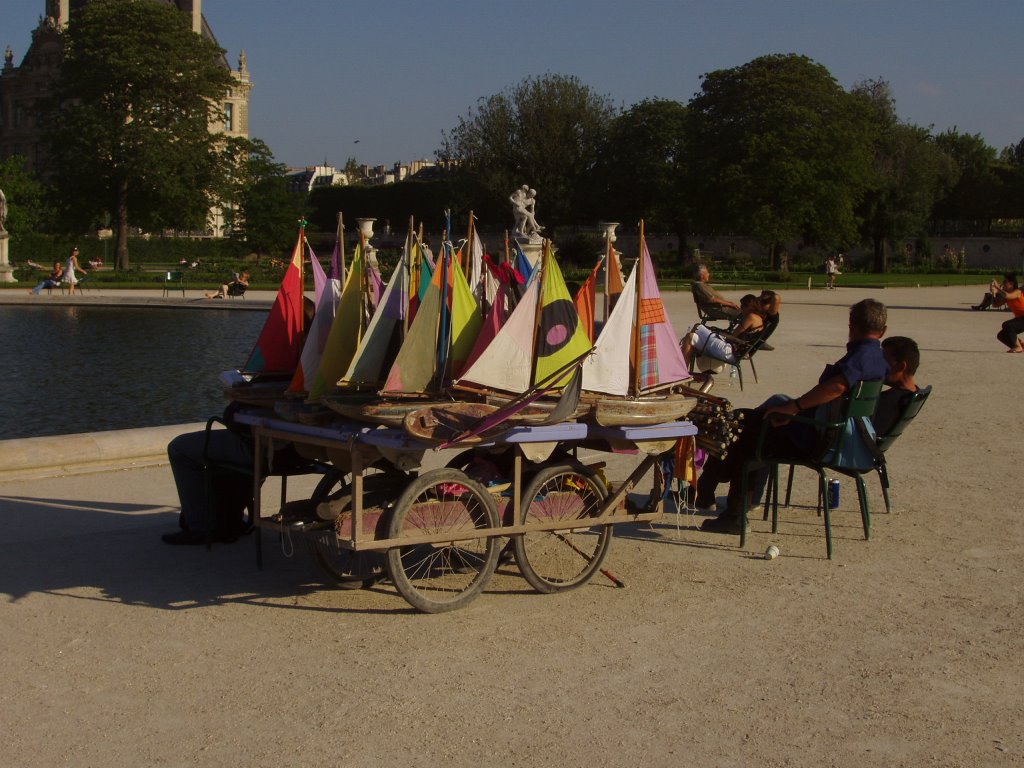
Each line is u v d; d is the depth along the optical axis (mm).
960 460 9961
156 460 9641
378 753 4176
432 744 4254
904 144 75625
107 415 14719
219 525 7055
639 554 6957
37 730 4379
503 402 5691
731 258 80375
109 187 63031
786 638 5473
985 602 6055
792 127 62375
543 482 5992
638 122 75562
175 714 4531
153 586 6242
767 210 61688
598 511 6242
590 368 5988
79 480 8898
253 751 4191
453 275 5824
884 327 6969
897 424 7598
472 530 5793
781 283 54094
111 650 5254
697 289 15844
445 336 5777
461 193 72938
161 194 62156
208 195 66688
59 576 6410
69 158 61656
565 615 5793
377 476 6148
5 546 7012
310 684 4844
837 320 29688
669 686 4852
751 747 4258
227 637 5438
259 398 6359
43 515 7773
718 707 4629
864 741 4320
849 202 63844
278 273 53781
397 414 5367
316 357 6027
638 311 6105
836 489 8172
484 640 5414
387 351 5863
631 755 4176
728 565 6730
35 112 66500
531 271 6312
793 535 7441
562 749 4219
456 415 5477
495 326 5801
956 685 4902
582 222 80250
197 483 6969
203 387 17344
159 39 62688
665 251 85250
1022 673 5051
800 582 6395
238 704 4629
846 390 6859
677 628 5605
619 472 9359
